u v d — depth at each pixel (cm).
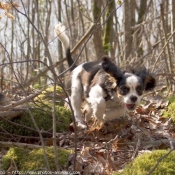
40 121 228
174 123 244
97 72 245
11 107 219
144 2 485
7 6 215
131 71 240
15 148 202
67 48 265
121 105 238
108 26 414
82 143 215
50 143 216
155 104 264
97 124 237
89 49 541
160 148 213
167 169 186
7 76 335
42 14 557
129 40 411
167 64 312
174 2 310
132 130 230
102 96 237
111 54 430
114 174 189
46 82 375
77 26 578
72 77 257
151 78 240
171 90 311
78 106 250
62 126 232
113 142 215
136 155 204
